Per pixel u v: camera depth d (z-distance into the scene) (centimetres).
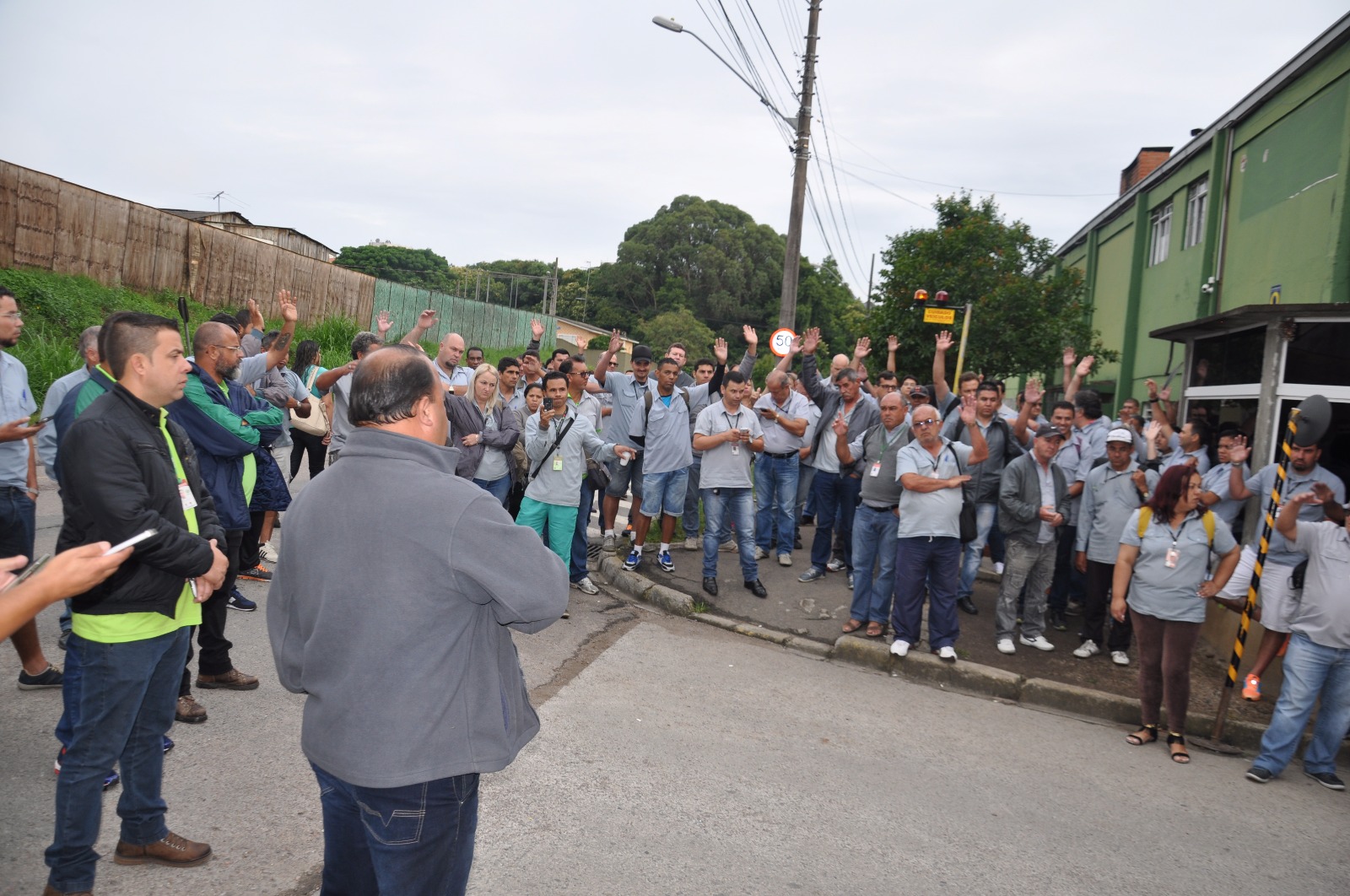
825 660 630
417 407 207
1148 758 506
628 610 697
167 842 305
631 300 6119
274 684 468
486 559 195
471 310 3344
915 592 611
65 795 264
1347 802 466
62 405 398
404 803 192
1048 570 668
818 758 452
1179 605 507
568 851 340
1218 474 693
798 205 1462
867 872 346
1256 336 772
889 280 2112
